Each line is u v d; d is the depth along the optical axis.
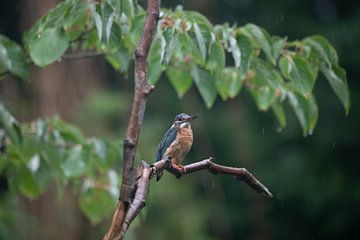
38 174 8.01
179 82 8.22
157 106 19.91
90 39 7.50
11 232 12.12
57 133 7.89
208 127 20.45
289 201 20.31
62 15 6.49
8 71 7.53
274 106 8.16
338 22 19.67
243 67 6.69
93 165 8.04
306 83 6.89
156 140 17.09
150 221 16.84
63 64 14.84
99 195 8.29
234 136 20.33
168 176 17.22
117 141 7.91
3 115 6.55
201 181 20.94
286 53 7.11
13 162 7.94
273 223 21.38
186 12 6.90
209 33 6.34
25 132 7.89
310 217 20.53
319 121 19.36
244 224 21.22
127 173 4.48
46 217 13.73
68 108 14.73
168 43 6.32
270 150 20.12
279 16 20.38
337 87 7.14
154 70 7.32
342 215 19.91
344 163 19.50
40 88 14.54
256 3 20.98
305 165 19.61
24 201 13.74
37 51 6.67
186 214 16.98
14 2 16.59
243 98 20.58
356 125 19.12
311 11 20.59
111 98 15.79
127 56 7.63
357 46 19.00
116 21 6.51
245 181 5.16
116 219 4.41
